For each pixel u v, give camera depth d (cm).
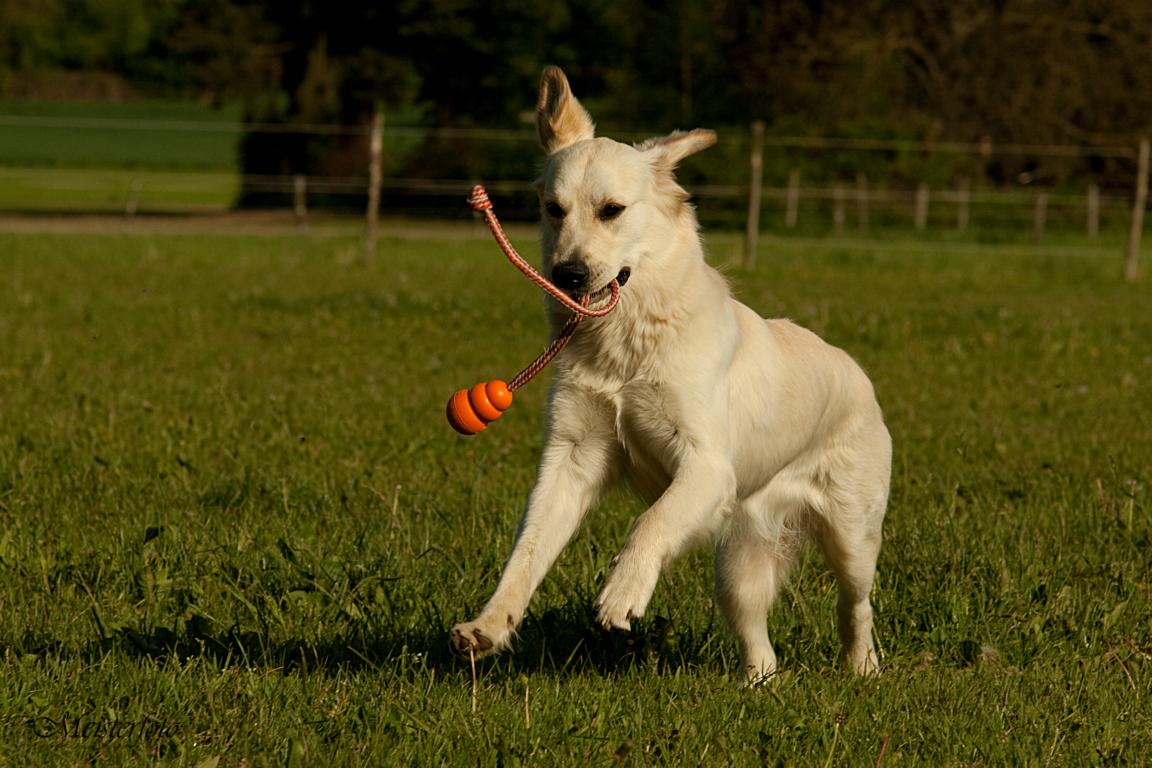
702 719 516
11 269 2395
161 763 458
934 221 4219
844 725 514
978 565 712
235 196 4997
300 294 2105
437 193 4375
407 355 1548
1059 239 4078
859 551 630
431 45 4628
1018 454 1045
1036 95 4641
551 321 597
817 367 624
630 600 505
